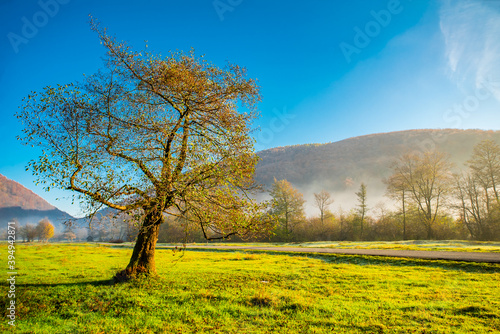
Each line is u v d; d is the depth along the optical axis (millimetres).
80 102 11672
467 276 15000
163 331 8234
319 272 17891
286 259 27000
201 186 11938
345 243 51875
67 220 11242
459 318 8609
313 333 7812
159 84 12648
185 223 13469
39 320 9172
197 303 10820
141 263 14891
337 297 11508
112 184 11461
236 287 13570
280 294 11852
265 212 12125
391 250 28688
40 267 20859
